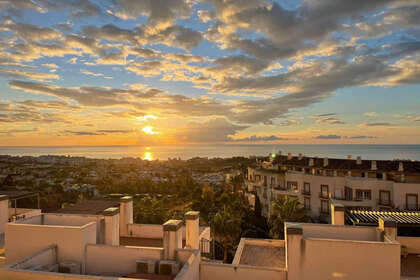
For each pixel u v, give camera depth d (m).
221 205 60.47
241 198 65.81
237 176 90.62
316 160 54.06
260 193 61.47
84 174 176.12
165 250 9.64
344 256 9.04
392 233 9.73
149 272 9.34
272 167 59.25
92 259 9.95
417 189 38.56
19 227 10.30
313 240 9.23
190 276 8.73
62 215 11.91
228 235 37.34
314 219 47.12
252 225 47.44
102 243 11.47
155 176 184.25
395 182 39.88
